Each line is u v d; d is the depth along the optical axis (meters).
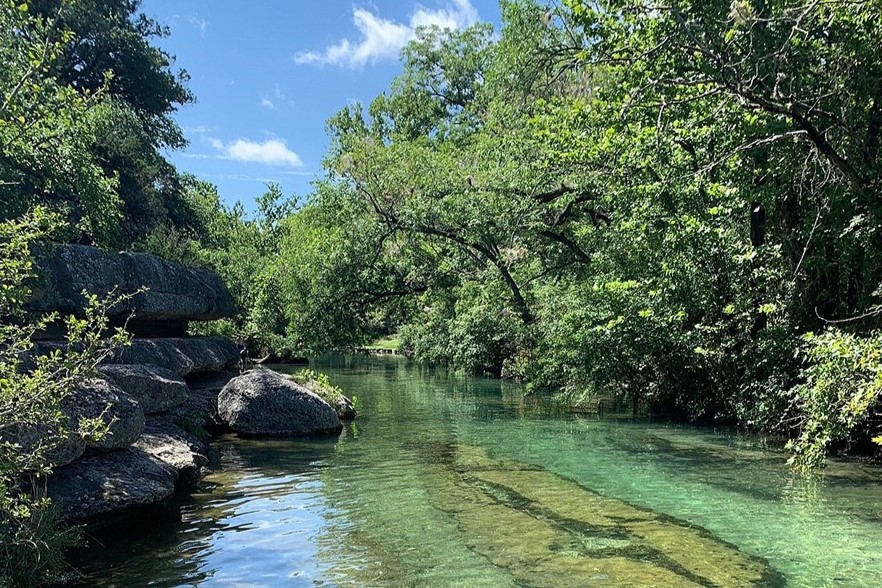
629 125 14.02
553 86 22.25
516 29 22.64
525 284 23.78
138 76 31.53
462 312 31.08
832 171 11.00
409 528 7.30
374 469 10.44
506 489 9.02
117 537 7.04
